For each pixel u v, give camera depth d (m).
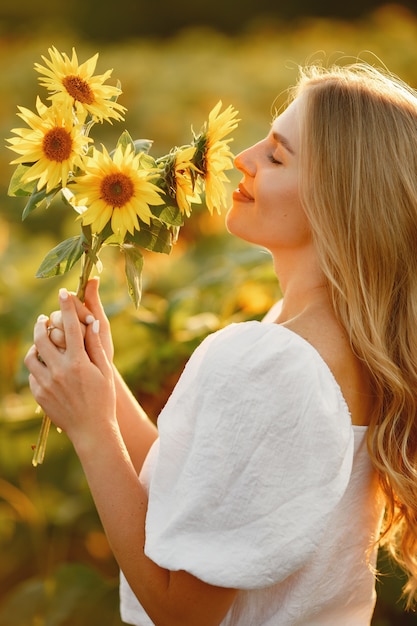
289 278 1.92
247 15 13.34
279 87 6.40
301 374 1.77
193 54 7.73
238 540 1.75
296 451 1.75
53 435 2.76
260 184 1.90
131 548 1.83
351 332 1.84
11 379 2.91
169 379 2.56
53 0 12.94
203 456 1.76
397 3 11.58
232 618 1.87
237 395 1.76
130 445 2.07
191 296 2.58
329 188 1.85
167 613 1.82
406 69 7.25
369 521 1.90
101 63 7.32
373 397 1.88
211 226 3.83
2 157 5.78
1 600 2.91
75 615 2.58
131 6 13.16
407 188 1.85
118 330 2.57
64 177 1.81
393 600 2.57
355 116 1.86
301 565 1.75
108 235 1.84
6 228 4.36
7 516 2.97
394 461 1.87
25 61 7.50
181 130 5.71
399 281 1.86
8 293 3.07
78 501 2.84
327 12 13.25
